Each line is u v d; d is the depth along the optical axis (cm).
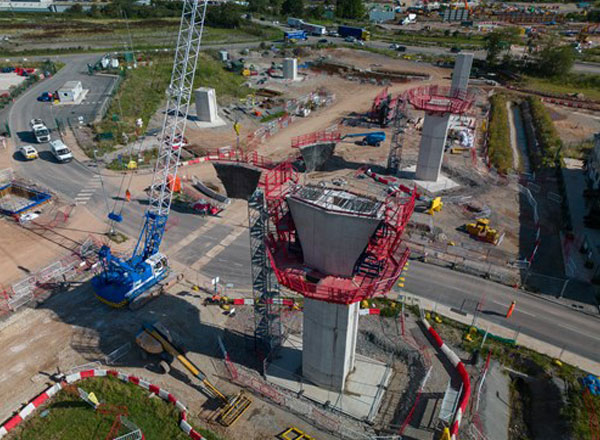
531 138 8388
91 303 4150
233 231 5372
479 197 6222
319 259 2877
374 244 2738
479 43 16400
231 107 9150
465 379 3375
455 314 4141
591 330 3997
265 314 3428
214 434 2972
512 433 3192
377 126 8669
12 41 13338
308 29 16700
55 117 8188
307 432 3011
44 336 3756
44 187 6059
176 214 5669
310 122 8825
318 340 3070
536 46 14688
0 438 2922
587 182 6469
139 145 7338
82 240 5050
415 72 12431
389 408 3225
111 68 10850
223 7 17612
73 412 3122
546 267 4809
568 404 3209
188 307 4138
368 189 6241
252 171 3133
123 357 3572
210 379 3397
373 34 17738
